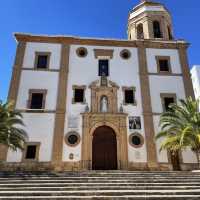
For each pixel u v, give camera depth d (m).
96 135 24.00
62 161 22.02
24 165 21.53
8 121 20.33
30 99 24.22
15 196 9.98
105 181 13.02
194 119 20.45
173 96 25.86
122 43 28.16
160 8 32.12
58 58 26.61
